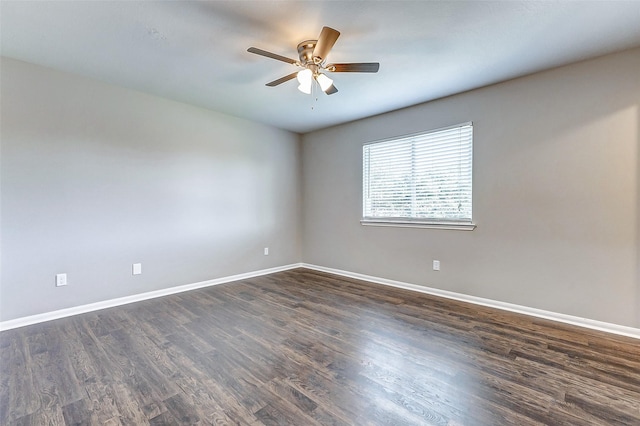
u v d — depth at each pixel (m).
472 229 3.39
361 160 4.47
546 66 2.80
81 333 2.57
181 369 2.02
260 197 4.76
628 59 2.51
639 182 2.49
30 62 2.75
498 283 3.23
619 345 2.36
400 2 1.93
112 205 3.26
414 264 3.91
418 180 3.86
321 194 5.07
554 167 2.87
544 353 2.23
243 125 4.50
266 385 1.84
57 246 2.92
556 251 2.88
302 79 2.27
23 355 2.19
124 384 1.85
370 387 1.83
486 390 1.80
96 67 2.85
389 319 2.90
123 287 3.34
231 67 2.84
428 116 3.72
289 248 5.24
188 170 3.89
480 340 2.45
